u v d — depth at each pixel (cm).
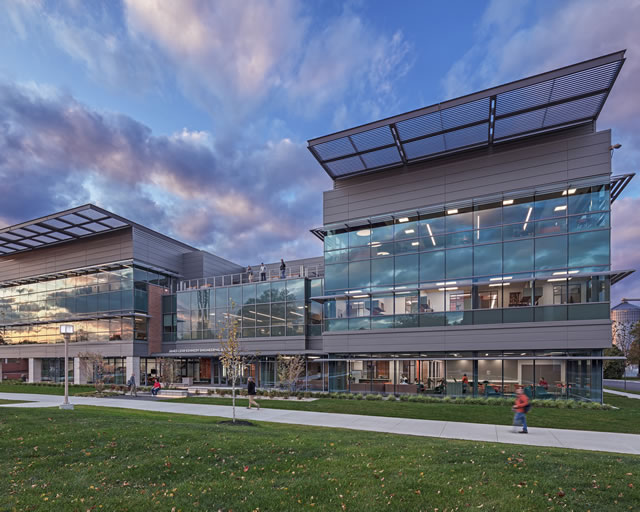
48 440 1012
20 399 2514
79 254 4144
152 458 873
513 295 2328
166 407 2078
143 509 623
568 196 2245
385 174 2777
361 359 2728
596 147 2203
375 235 2769
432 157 2614
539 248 2283
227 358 1964
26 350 4422
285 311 3428
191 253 4419
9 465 835
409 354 2577
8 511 618
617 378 5391
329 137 2444
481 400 2180
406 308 2620
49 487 716
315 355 3269
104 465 834
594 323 2108
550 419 1625
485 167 2473
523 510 603
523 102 2077
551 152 2309
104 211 3488
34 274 4412
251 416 1750
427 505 627
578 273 2170
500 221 2403
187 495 678
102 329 3956
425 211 2623
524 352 2284
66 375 1930
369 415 1794
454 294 2486
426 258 2589
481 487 689
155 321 4028
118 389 3177
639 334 5706
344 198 2894
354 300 2797
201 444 984
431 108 2172
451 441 1135
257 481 741
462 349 2411
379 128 2325
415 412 1853
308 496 671
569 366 2175
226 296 3734
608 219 2142
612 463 832
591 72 1862
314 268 4197
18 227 3678
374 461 850
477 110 2145
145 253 3975
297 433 1203
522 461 831
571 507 614
